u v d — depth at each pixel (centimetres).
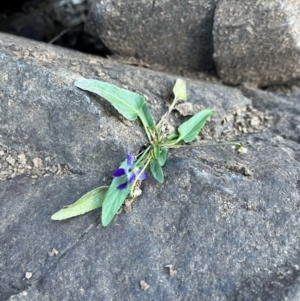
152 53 18
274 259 13
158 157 14
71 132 14
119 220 13
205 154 14
